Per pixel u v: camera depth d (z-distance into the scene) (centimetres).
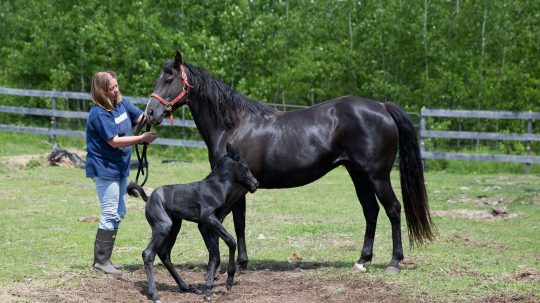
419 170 774
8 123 2673
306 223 1102
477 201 1339
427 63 2603
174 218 694
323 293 698
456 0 2784
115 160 754
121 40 2577
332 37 2914
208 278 680
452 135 1792
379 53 2670
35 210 1166
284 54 2777
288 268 816
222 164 690
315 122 767
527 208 1247
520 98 2348
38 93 2112
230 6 2641
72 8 2803
